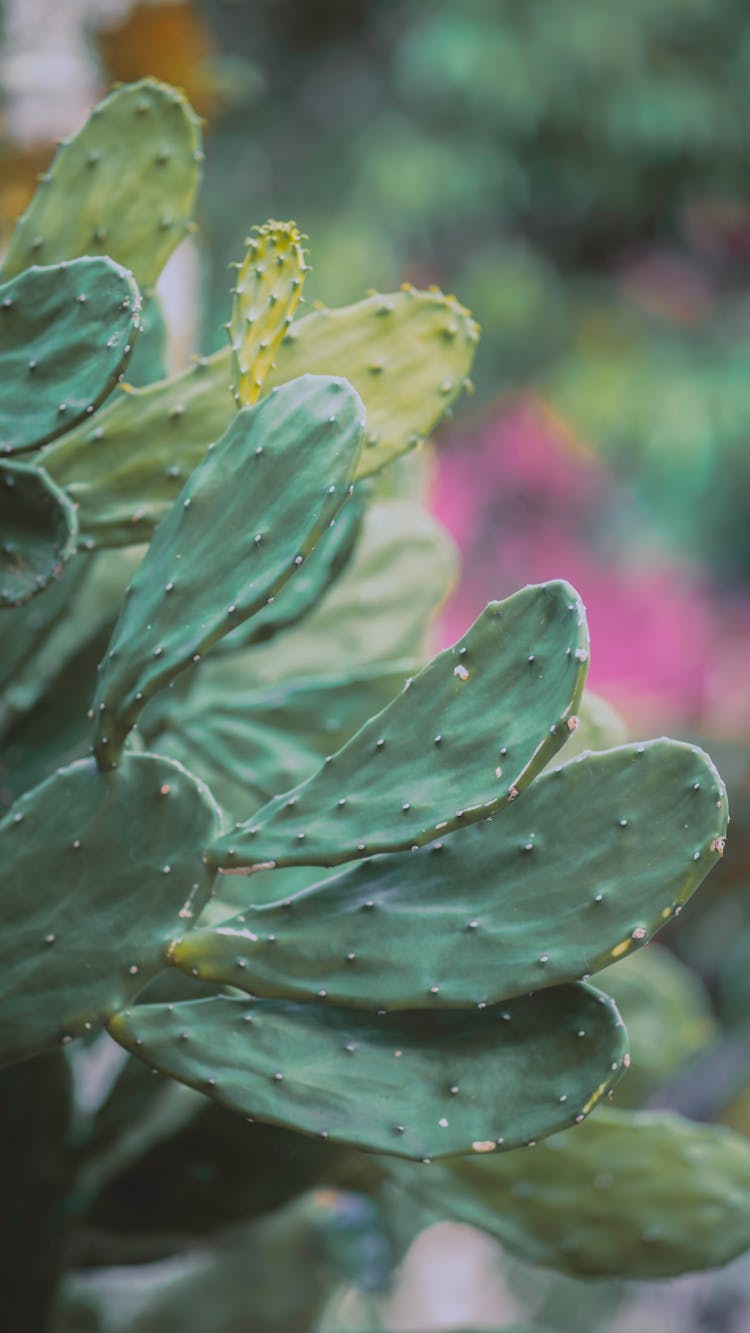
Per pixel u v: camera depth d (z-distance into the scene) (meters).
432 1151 1.37
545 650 1.35
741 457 11.22
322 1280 2.05
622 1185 1.67
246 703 1.70
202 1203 1.65
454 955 1.37
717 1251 1.66
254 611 1.36
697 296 11.52
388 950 1.38
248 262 1.41
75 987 1.41
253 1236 2.04
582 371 10.98
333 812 1.38
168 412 1.51
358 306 1.49
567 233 11.77
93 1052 1.94
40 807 1.42
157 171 1.53
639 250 11.84
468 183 10.92
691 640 8.08
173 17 2.82
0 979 1.42
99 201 1.53
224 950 1.40
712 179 11.91
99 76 2.86
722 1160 1.66
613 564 10.98
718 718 6.55
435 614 1.89
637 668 7.71
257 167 10.90
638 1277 1.68
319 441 1.36
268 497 1.37
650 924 1.35
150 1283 2.09
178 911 1.41
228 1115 1.63
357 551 1.83
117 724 1.40
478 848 1.38
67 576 1.64
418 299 1.49
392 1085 1.39
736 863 3.69
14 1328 1.67
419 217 10.89
